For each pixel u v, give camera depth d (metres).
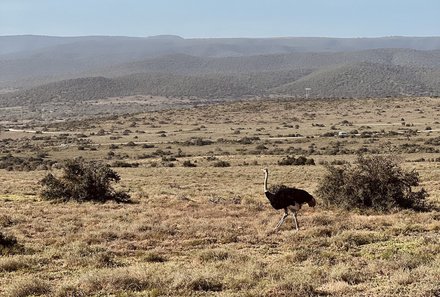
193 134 147.38
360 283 12.36
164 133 153.75
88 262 15.10
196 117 193.75
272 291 11.69
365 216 23.64
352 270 13.32
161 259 15.80
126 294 11.69
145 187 48.97
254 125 167.50
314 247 16.92
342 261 14.68
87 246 17.55
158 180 57.06
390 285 11.93
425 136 117.69
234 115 193.50
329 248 16.61
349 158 82.50
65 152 114.38
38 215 25.95
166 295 11.73
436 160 75.62
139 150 115.00
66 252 16.59
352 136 124.25
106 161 94.81
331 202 27.55
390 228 19.75
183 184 52.47
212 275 12.76
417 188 40.28
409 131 127.75
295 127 155.12
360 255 15.63
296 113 191.25
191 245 17.94
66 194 34.09
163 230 20.38
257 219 23.08
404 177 26.64
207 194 40.31
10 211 27.28
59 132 176.75
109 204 30.81
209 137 138.00
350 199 26.73
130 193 40.16
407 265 13.48
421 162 73.06
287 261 14.95
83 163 35.09
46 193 34.69
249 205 29.16
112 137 145.12
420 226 19.91
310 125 158.88
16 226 22.30
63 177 34.59
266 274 13.23
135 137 144.50
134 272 13.13
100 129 175.62
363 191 26.44
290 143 118.00
